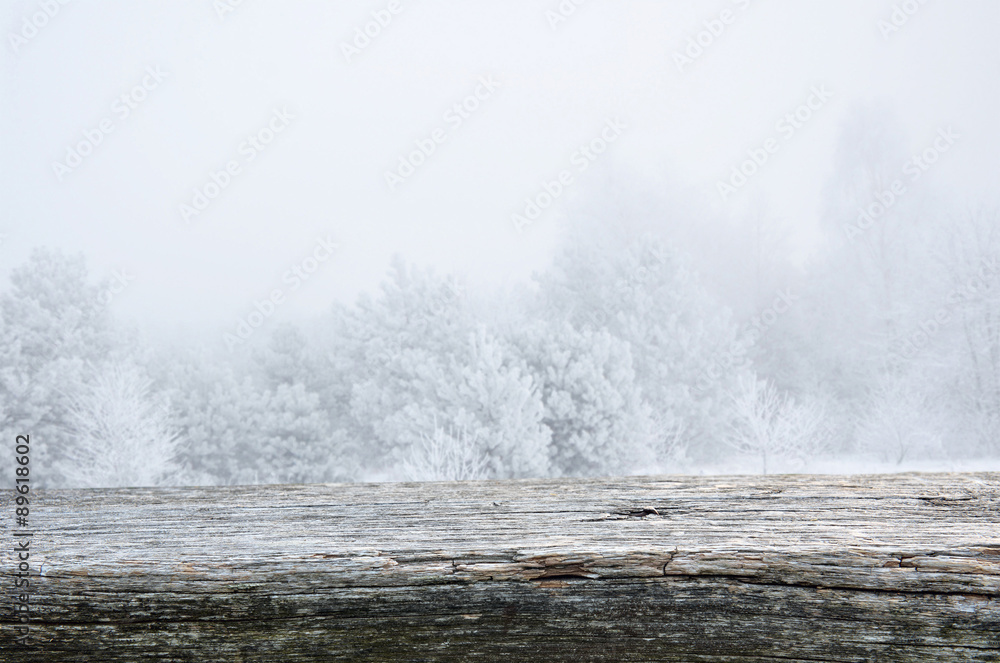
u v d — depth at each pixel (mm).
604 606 268
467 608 269
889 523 310
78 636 265
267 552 277
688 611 267
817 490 381
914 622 257
